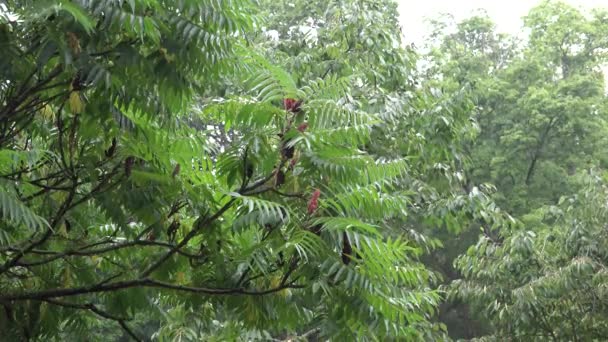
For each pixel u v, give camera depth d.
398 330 5.68
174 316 9.28
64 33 5.11
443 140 11.80
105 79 5.20
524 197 24.45
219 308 7.33
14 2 5.24
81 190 6.74
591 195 14.10
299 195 5.56
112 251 6.81
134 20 5.13
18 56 5.29
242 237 6.12
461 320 25.17
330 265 5.27
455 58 25.67
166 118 5.91
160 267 6.61
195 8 5.52
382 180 5.58
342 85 6.19
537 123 23.84
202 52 5.62
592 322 13.70
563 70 27.33
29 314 6.91
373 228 5.04
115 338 16.86
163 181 5.96
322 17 15.05
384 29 12.32
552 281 13.54
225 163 5.76
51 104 6.40
